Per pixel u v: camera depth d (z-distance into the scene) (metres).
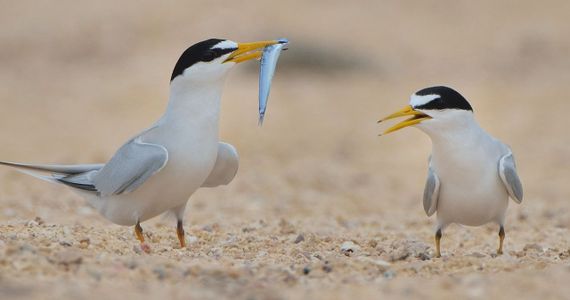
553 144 19.44
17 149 19.22
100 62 31.14
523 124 21.00
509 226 12.02
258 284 6.89
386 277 7.38
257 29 32.72
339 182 17.03
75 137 20.66
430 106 8.40
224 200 14.84
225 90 24.31
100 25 33.91
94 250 8.06
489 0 36.47
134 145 8.55
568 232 11.51
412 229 11.91
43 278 6.64
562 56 30.72
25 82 28.22
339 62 29.14
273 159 18.77
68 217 12.19
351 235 10.80
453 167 8.50
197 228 10.91
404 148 19.83
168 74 28.06
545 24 33.75
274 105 23.23
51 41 33.09
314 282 7.14
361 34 33.00
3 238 7.94
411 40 32.88
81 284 6.52
